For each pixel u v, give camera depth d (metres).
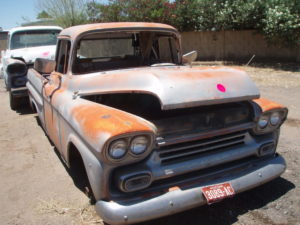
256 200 3.56
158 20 15.74
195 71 3.29
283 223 3.15
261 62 14.25
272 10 12.86
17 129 6.48
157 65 4.34
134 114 3.18
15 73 7.32
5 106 8.55
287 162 4.42
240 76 3.29
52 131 4.38
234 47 15.45
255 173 3.21
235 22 14.40
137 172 2.69
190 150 2.95
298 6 12.58
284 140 5.23
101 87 3.50
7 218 3.41
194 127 2.98
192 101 2.86
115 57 4.46
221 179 3.04
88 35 4.07
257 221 3.19
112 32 4.18
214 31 15.63
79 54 4.16
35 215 3.44
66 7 18.09
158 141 2.78
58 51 4.67
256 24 13.91
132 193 2.75
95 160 2.74
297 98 7.91
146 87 3.02
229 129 3.11
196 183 2.94
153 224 3.22
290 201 3.51
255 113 3.26
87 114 3.06
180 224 3.21
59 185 4.07
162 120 2.87
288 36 12.95
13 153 5.20
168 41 4.79
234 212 3.36
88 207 3.54
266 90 8.98
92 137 2.69
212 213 3.36
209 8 15.12
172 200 2.77
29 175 4.39
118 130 2.59
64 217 3.38
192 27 16.16
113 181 2.74
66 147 3.58
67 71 4.14
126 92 3.21
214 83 3.06
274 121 3.38
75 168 3.77
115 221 2.65
